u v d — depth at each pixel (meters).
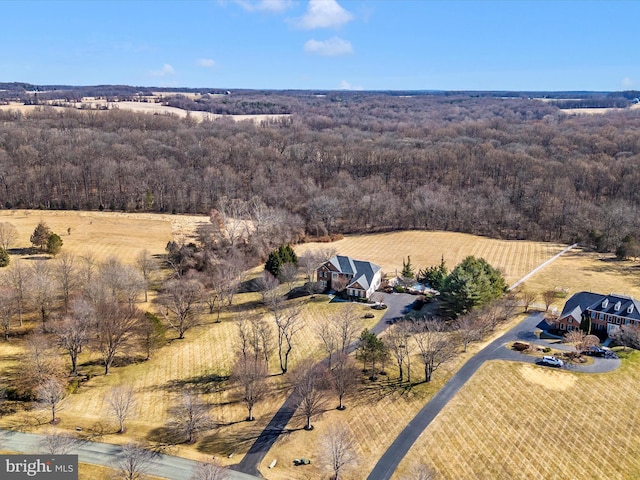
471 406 69.50
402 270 122.50
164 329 93.25
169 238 142.25
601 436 63.91
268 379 78.44
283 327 84.88
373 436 64.38
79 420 67.38
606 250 143.00
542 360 80.25
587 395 71.69
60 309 94.75
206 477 52.88
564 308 95.19
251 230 142.00
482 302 93.94
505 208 163.25
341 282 110.31
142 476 56.44
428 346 77.81
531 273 123.31
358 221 169.50
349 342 84.38
